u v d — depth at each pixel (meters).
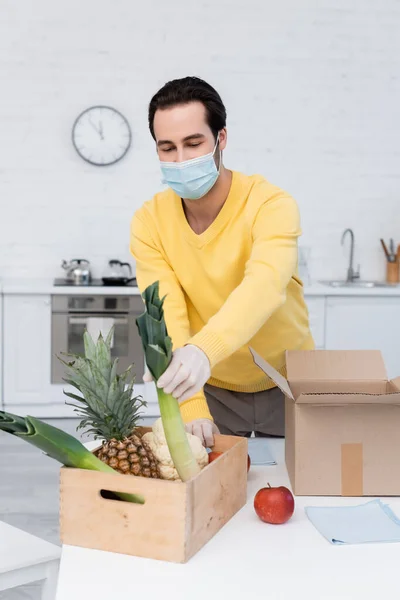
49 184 5.37
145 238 2.00
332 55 5.44
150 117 1.76
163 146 1.73
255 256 1.74
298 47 5.42
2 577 1.36
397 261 5.52
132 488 1.27
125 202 5.43
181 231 1.93
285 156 5.50
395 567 1.24
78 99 5.32
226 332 1.52
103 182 5.40
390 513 1.46
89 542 1.31
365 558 1.27
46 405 4.96
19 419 1.30
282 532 1.39
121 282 5.02
